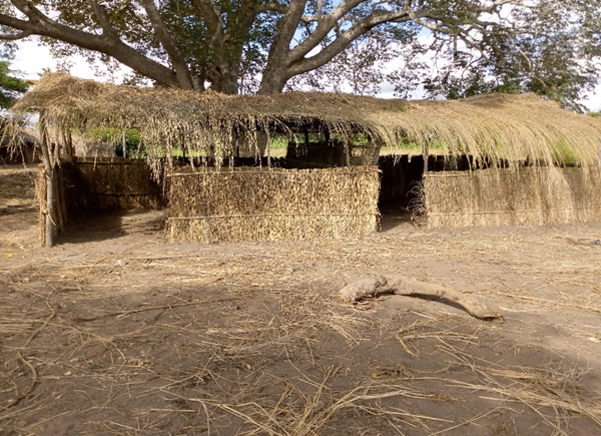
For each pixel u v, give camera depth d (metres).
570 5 12.98
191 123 8.01
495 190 9.95
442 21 13.76
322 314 4.73
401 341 4.10
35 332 4.29
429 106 10.46
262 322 4.53
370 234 9.04
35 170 14.39
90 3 12.12
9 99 19.56
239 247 8.02
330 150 12.98
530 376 3.50
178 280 5.95
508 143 9.51
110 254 7.45
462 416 3.00
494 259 7.16
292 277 6.08
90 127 7.54
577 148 10.02
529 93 12.92
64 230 9.43
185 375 3.51
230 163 8.48
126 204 12.48
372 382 3.39
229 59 12.42
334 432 2.82
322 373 3.54
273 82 13.93
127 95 8.23
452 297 4.86
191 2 12.47
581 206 10.55
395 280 5.18
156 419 2.96
